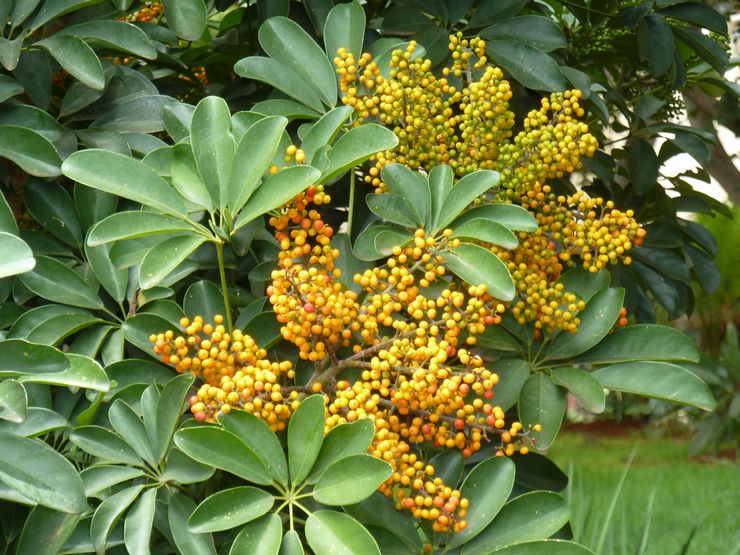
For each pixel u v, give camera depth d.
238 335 1.03
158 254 1.03
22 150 1.11
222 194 1.05
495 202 1.15
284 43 1.21
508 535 1.04
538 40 1.29
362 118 1.16
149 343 1.11
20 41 1.15
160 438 1.03
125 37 1.18
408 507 1.02
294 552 0.97
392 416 1.03
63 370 0.97
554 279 1.19
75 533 1.03
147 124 1.21
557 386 1.13
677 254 1.55
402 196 1.11
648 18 1.38
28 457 0.95
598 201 1.15
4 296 1.17
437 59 1.28
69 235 1.18
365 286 1.05
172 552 1.11
